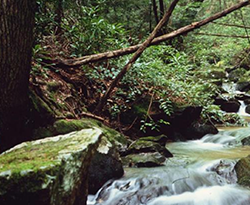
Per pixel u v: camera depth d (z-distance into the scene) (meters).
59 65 3.93
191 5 8.80
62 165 1.45
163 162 3.42
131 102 4.66
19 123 2.67
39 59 3.53
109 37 5.10
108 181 2.87
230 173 3.01
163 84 5.18
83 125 3.35
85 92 4.25
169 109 4.71
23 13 2.32
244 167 2.97
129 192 2.71
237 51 10.48
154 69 5.27
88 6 6.06
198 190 2.79
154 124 4.55
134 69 4.77
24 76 2.52
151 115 4.54
